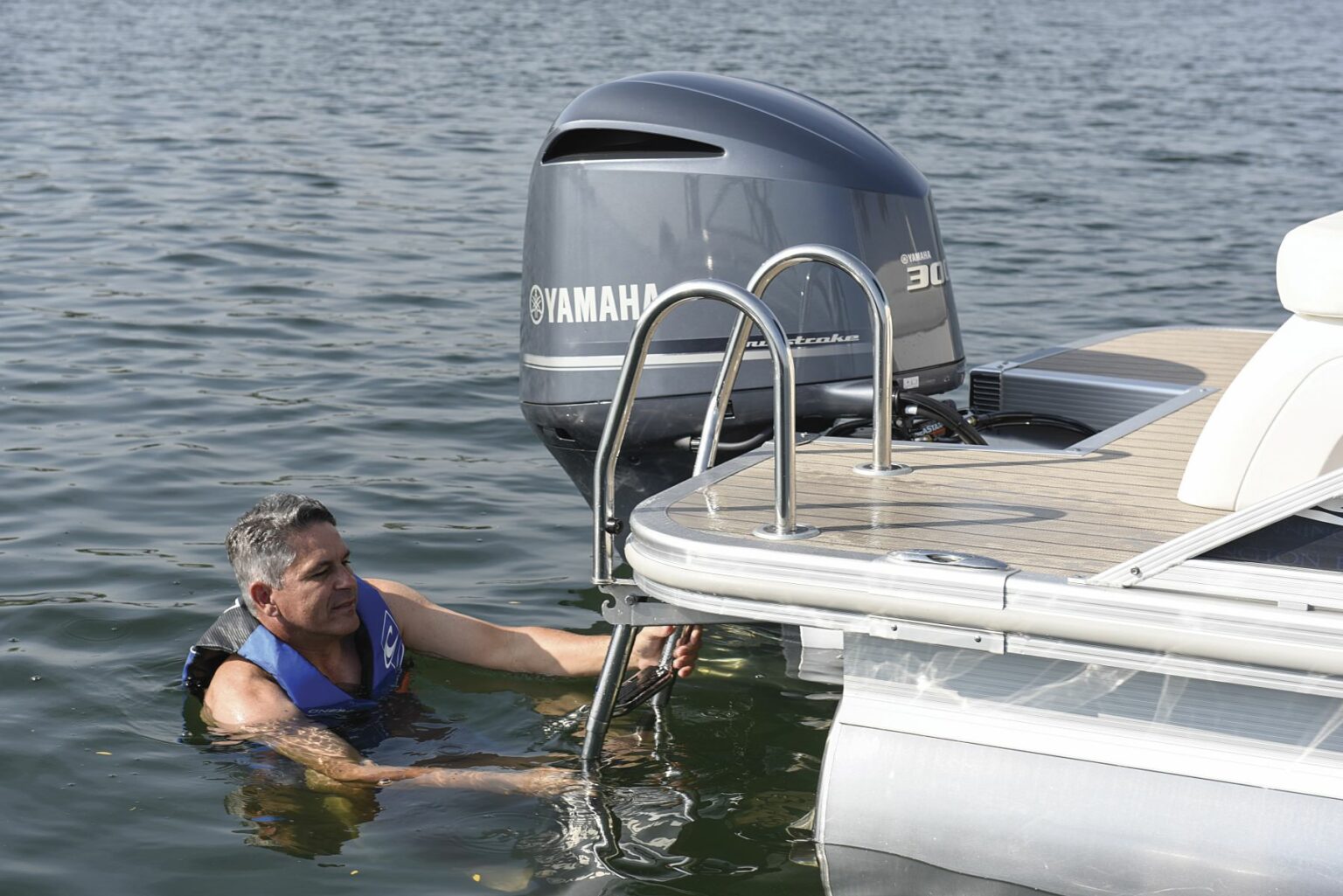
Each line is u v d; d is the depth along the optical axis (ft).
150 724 10.68
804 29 105.40
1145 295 27.61
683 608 8.34
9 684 11.29
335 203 36.37
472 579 13.87
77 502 15.78
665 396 11.59
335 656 11.09
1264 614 6.66
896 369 11.85
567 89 63.21
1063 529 8.06
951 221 35.60
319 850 9.00
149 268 28.60
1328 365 7.86
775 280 11.51
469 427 18.94
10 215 34.09
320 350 22.82
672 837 9.04
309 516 10.70
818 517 8.32
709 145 11.56
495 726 10.72
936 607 7.27
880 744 7.76
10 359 21.90
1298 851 6.82
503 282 27.99
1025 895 7.42
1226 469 8.27
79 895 8.49
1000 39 99.40
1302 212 37.19
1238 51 92.58
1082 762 7.32
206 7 119.14
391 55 79.30
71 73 67.10
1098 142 50.01
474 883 8.63
